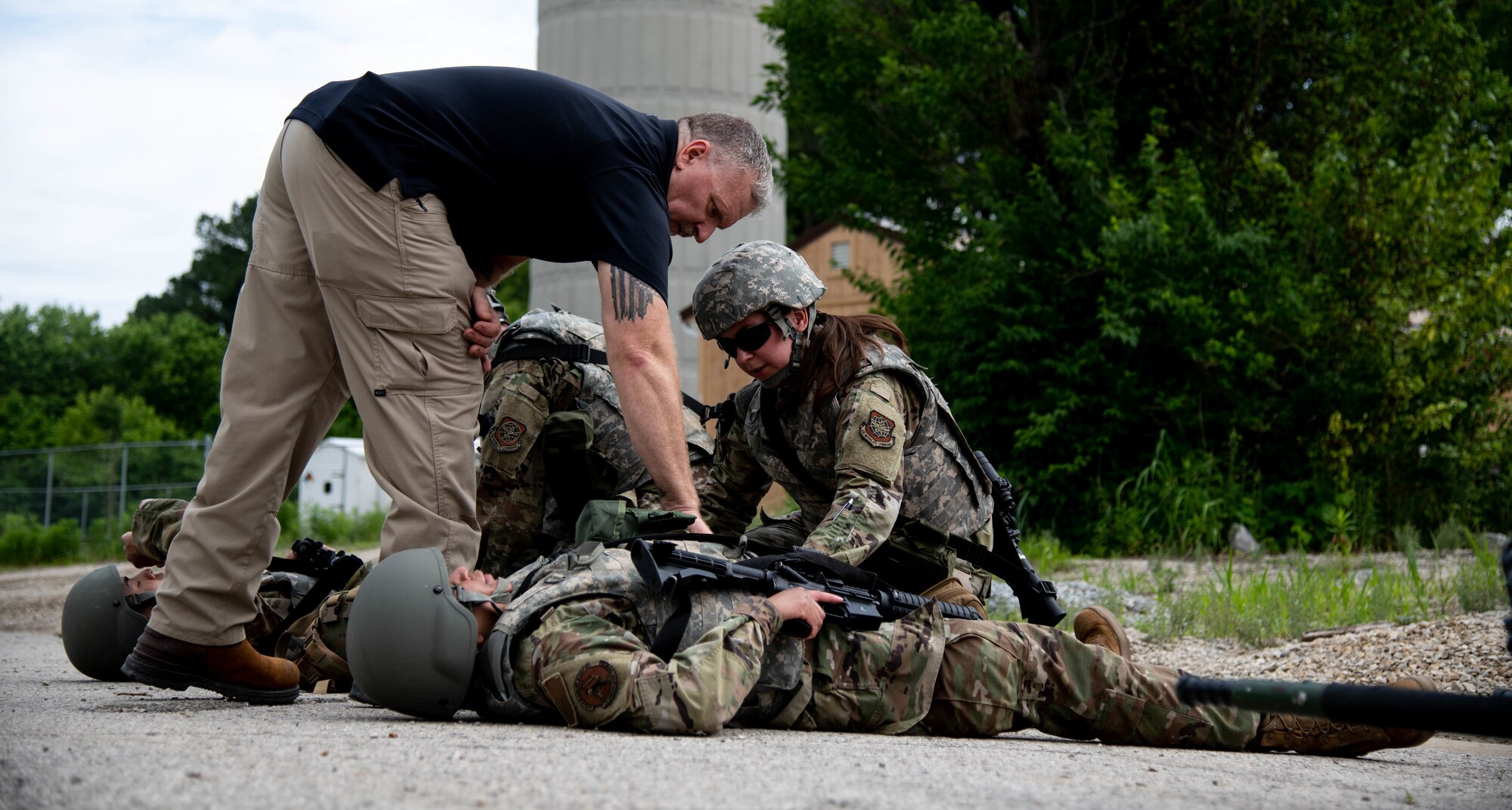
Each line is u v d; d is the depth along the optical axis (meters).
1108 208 17.89
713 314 5.23
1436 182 17.31
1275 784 3.56
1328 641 8.48
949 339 18.73
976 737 4.50
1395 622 9.30
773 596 4.31
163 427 71.69
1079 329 18.39
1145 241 16.88
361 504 35.72
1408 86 18.45
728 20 24.31
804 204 21.84
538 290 24.27
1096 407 18.00
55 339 86.81
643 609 4.33
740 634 4.12
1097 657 4.46
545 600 4.36
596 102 5.14
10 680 6.50
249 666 4.91
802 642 4.37
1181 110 19.69
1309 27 18.52
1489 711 2.67
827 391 5.20
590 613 4.32
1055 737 4.84
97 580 6.08
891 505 5.07
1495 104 18.73
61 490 33.62
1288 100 19.30
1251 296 17.42
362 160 4.75
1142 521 16.84
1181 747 4.45
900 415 5.23
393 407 4.82
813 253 29.75
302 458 5.15
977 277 18.33
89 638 6.02
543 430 6.92
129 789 2.75
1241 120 18.86
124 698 5.37
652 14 23.98
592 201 5.01
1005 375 18.36
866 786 3.12
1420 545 16.33
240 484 4.85
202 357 83.06
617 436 7.00
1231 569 10.80
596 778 3.07
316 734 3.83
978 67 18.98
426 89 4.93
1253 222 17.77
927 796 3.02
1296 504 17.22
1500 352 17.20
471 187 4.93
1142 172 19.19
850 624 4.41
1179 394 17.59
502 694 4.26
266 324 4.93
